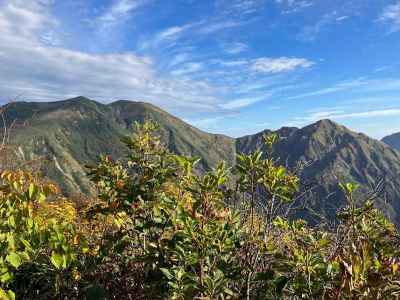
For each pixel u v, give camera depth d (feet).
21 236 11.02
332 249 12.72
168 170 14.32
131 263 13.80
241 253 12.83
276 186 12.19
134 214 14.35
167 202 13.85
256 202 12.55
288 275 11.58
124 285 13.30
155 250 12.86
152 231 13.85
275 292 11.58
